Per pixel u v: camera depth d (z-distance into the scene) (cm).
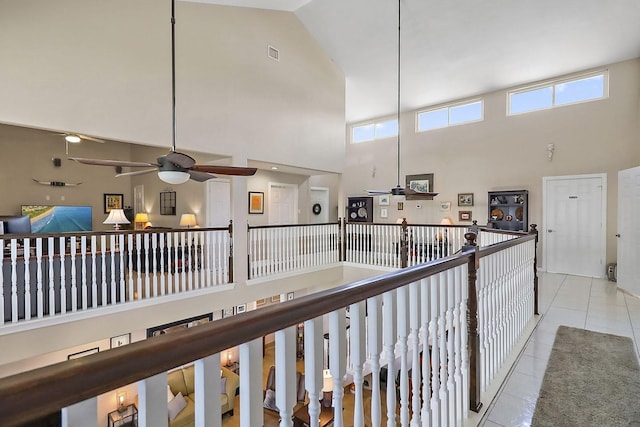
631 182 489
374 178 955
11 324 301
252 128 547
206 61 483
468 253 184
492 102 747
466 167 786
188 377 300
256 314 74
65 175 722
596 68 622
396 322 121
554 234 668
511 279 275
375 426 111
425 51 629
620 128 597
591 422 186
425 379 141
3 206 652
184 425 209
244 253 515
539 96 691
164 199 773
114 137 391
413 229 619
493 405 201
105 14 384
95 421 53
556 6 486
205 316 521
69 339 335
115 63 392
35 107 336
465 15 530
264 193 759
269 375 201
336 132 724
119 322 371
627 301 450
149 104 421
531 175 695
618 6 470
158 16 430
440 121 837
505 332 258
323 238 664
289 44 614
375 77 742
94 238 354
